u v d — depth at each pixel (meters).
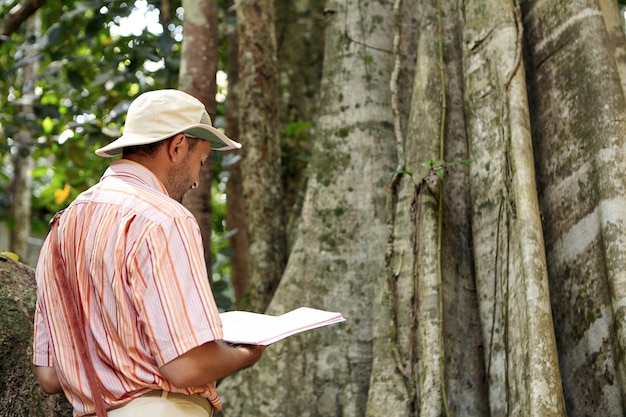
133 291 2.30
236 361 2.39
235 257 6.82
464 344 3.93
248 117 5.69
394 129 4.61
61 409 3.44
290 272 4.55
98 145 6.92
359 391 4.28
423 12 4.54
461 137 4.27
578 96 3.87
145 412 2.33
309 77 6.50
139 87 7.14
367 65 4.86
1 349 3.30
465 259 4.07
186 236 2.34
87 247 2.40
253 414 4.31
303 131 6.32
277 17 6.60
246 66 5.74
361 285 4.46
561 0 4.06
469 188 4.16
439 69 4.37
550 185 3.91
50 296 2.50
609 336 3.52
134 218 2.35
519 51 4.04
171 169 2.55
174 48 7.41
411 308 4.01
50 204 10.89
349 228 4.56
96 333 2.38
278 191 5.64
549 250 3.83
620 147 3.65
